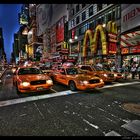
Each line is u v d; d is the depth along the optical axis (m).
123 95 7.71
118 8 22.52
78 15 35.56
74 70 10.34
